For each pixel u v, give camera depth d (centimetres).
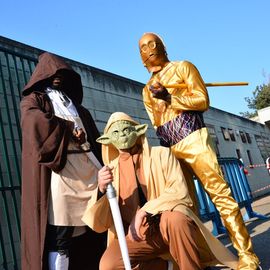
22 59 478
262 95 4128
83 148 336
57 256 311
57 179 317
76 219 318
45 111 334
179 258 270
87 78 826
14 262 420
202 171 360
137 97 1002
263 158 2034
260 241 535
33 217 307
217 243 292
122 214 305
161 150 310
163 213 276
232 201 354
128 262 264
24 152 321
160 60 394
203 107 361
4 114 552
